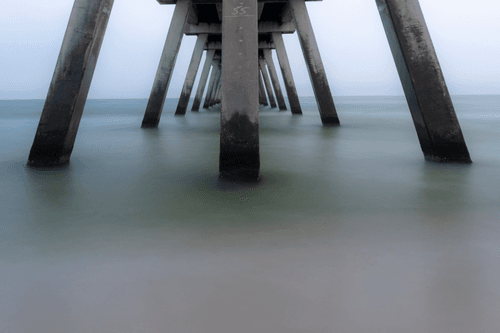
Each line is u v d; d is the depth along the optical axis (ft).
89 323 5.86
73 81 19.66
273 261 8.15
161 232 10.09
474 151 24.82
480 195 13.75
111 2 20.56
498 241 9.29
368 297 6.57
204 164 21.06
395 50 19.72
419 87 19.35
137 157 23.61
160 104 46.57
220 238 9.60
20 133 41.11
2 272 7.69
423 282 7.13
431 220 10.99
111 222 10.99
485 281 7.17
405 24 18.71
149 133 39.42
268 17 69.15
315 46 45.75
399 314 6.03
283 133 38.50
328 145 29.17
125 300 6.54
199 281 7.23
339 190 14.84
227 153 16.97
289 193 14.39
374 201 13.17
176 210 12.17
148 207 12.57
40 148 20.31
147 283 7.17
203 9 63.82
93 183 16.20
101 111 104.68
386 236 9.68
